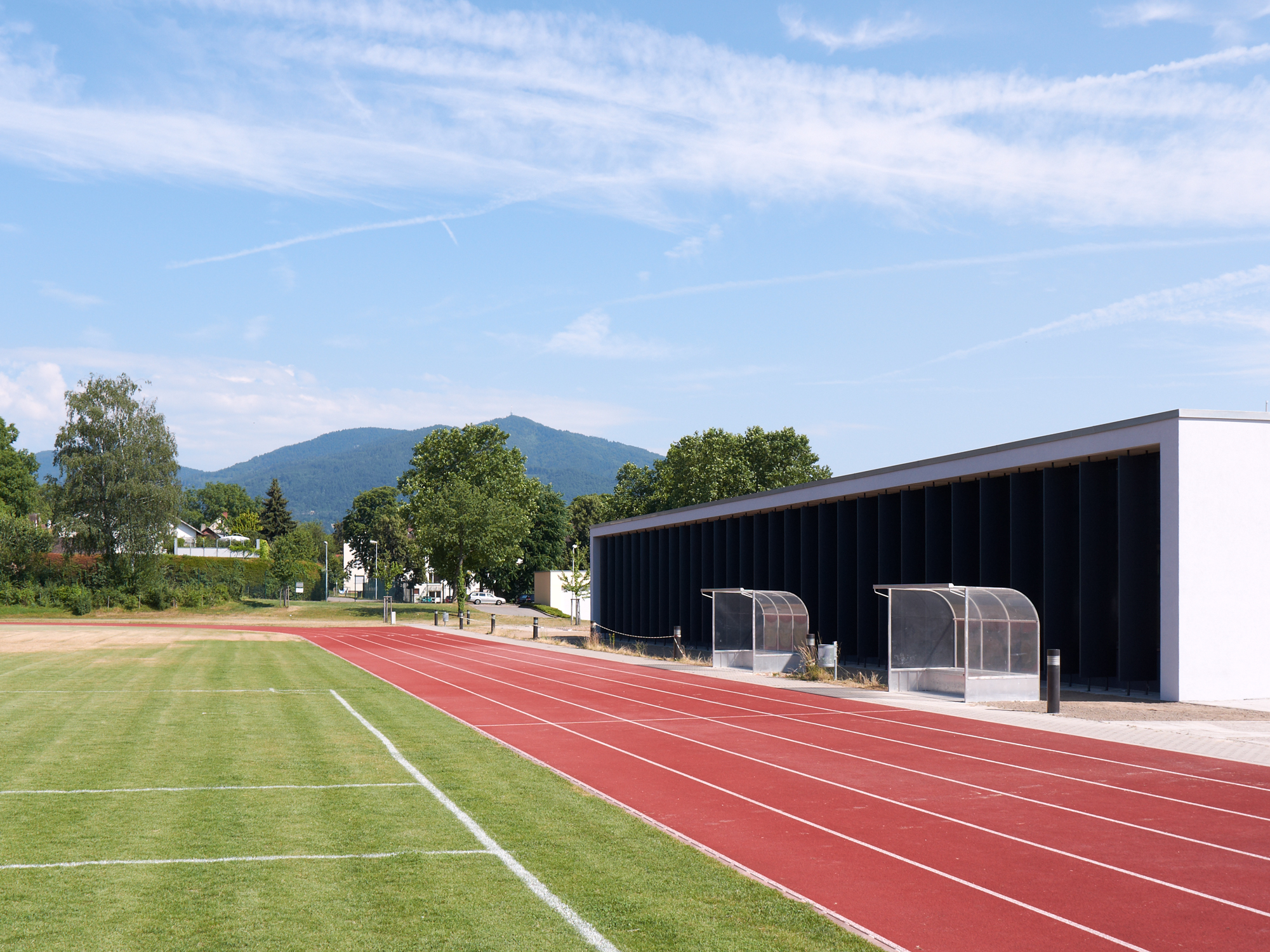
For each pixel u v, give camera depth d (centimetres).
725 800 1134
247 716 1861
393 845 908
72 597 7556
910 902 761
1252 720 1852
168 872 816
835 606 3562
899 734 1684
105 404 7750
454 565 8019
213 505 19388
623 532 5553
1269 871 848
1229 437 2225
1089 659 2488
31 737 1577
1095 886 805
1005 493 2844
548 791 1165
